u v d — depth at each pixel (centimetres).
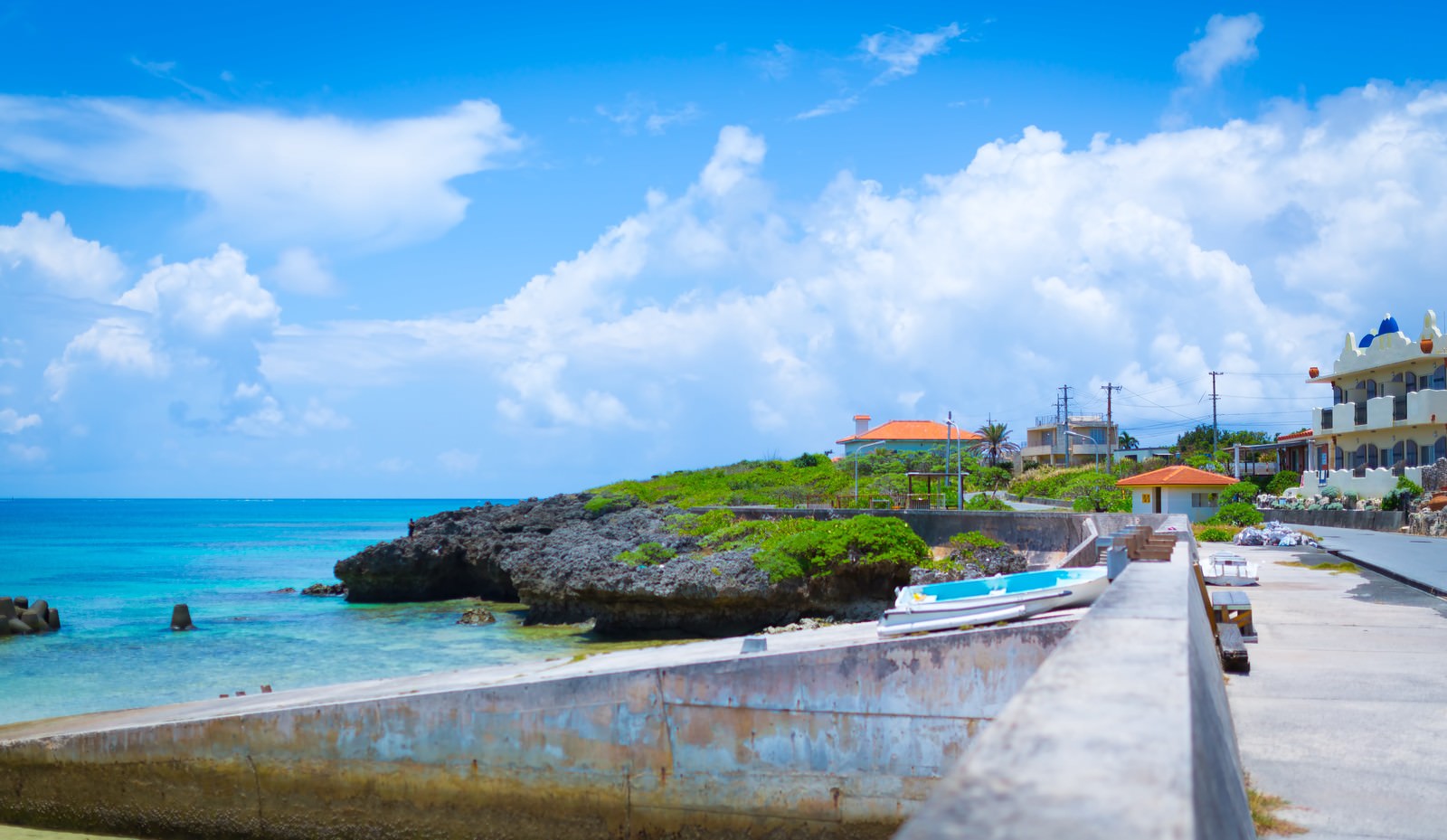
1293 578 2253
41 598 5175
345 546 10800
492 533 5512
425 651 3306
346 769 1203
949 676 1084
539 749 1156
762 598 3588
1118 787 215
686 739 1128
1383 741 844
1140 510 5178
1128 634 483
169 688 2628
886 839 1087
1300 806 687
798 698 1108
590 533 5200
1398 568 2367
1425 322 4928
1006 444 12112
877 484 7306
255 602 5034
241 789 1233
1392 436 5097
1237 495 6456
